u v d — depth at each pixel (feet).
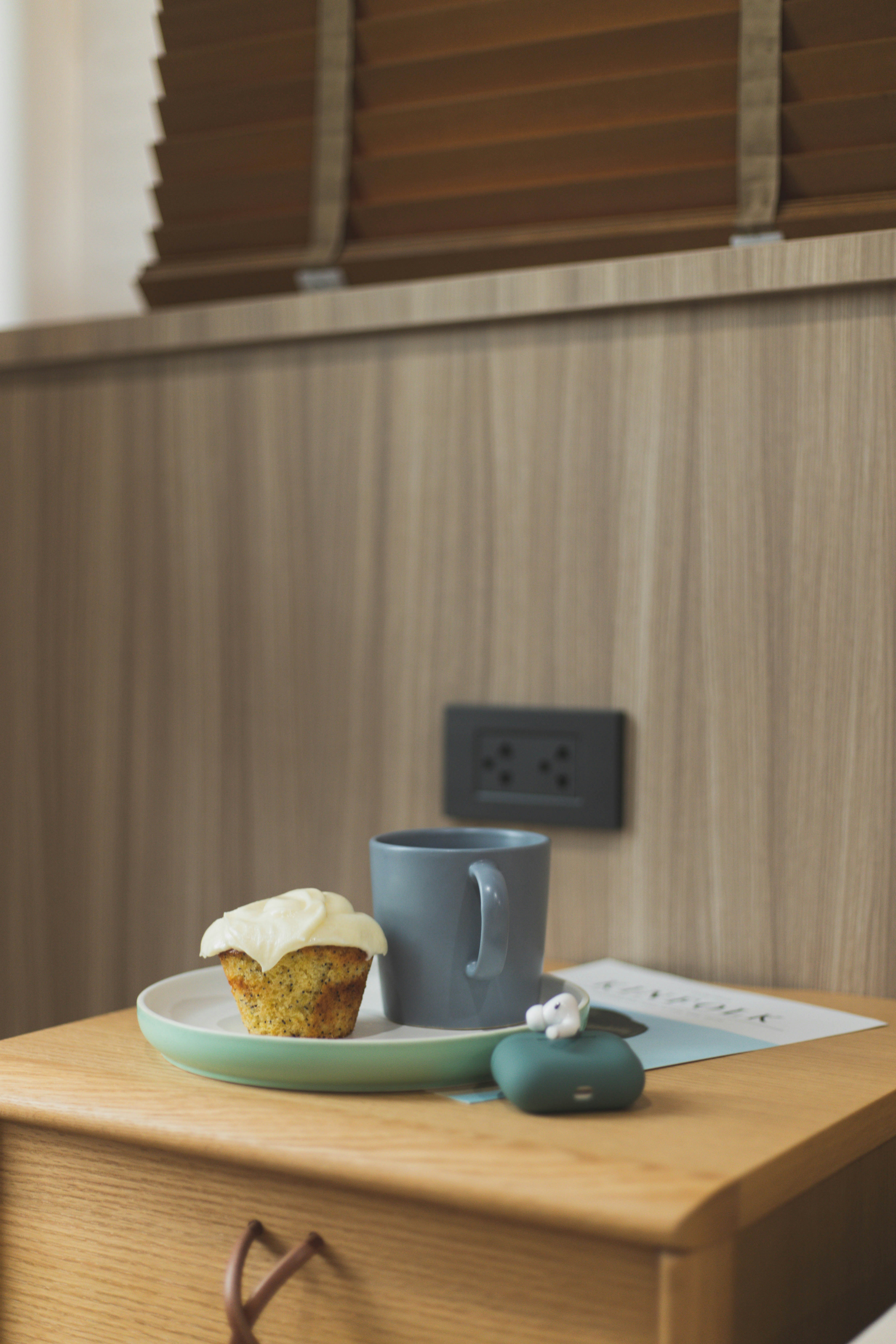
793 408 2.52
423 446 2.91
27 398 3.39
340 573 3.01
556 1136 1.56
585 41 2.83
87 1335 1.77
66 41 3.98
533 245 2.90
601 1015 2.25
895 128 2.60
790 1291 1.69
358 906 2.97
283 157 3.20
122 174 3.91
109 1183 1.76
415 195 3.08
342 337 2.99
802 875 2.52
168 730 3.20
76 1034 2.08
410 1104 1.69
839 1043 2.07
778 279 2.48
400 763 2.93
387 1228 1.57
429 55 3.04
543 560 2.78
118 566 3.27
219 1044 1.72
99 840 3.27
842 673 2.48
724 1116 1.65
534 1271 1.47
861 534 2.46
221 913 3.12
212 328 3.08
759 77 2.66
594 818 2.69
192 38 3.30
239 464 3.12
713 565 2.60
